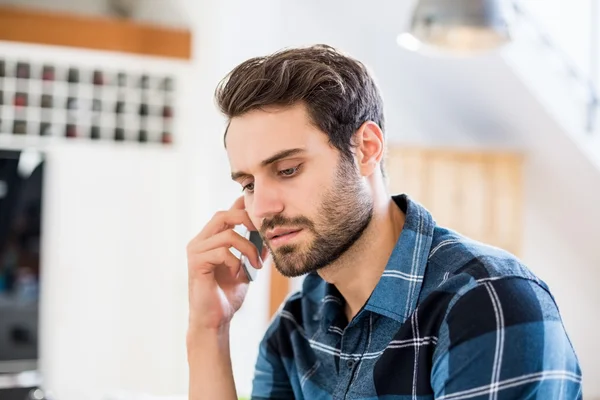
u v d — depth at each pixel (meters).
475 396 0.98
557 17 4.71
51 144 4.55
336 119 1.07
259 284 4.48
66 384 4.61
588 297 5.45
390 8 4.53
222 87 1.13
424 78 5.02
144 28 4.59
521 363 0.97
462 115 5.16
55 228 4.59
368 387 1.10
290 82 1.06
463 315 1.01
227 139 1.11
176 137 4.77
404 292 1.10
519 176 4.71
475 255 1.07
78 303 4.64
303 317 1.29
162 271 4.76
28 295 4.54
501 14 2.69
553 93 4.51
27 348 4.54
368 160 1.12
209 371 1.34
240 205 1.38
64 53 4.52
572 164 4.77
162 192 4.75
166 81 4.73
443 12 2.65
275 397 1.37
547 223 5.27
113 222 4.69
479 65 4.50
